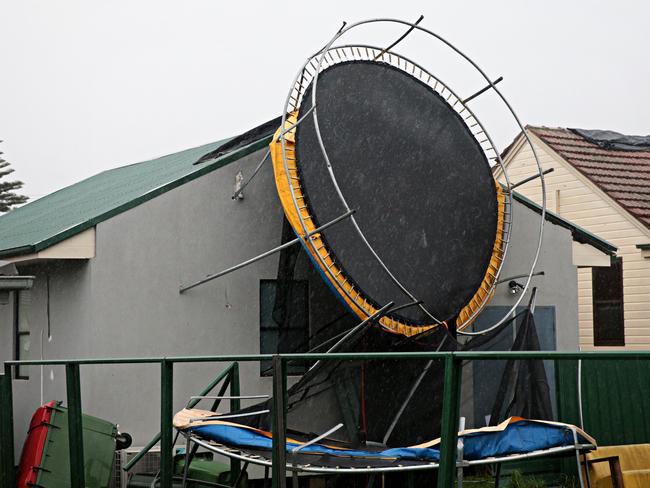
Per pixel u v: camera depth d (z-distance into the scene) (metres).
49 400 13.78
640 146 24.83
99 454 11.69
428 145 13.94
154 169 18.33
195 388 13.40
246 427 9.21
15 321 15.26
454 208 13.91
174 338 13.30
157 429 13.14
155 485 11.01
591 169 23.05
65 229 12.77
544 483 12.21
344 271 12.17
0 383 10.87
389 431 11.36
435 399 11.41
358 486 11.73
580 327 22.22
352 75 13.56
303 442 10.03
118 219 12.99
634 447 10.60
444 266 13.43
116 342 12.87
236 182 13.88
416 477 10.95
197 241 13.59
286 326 14.11
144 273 13.14
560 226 16.77
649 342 20.78
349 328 14.17
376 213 12.93
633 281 21.30
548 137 24.20
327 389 11.43
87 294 12.82
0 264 12.81
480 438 8.52
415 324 12.63
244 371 13.84
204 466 11.20
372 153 13.30
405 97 14.02
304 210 12.27
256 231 14.10
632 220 21.48
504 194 14.80
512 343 12.86
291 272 13.74
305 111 12.84
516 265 16.22
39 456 11.23
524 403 11.38
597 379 13.19
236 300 13.85
